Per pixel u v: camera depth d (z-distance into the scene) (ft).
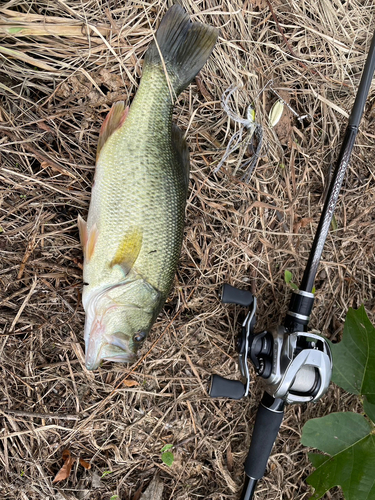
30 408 1.34
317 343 1.29
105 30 1.31
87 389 1.41
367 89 1.37
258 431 1.34
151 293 1.28
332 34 1.61
